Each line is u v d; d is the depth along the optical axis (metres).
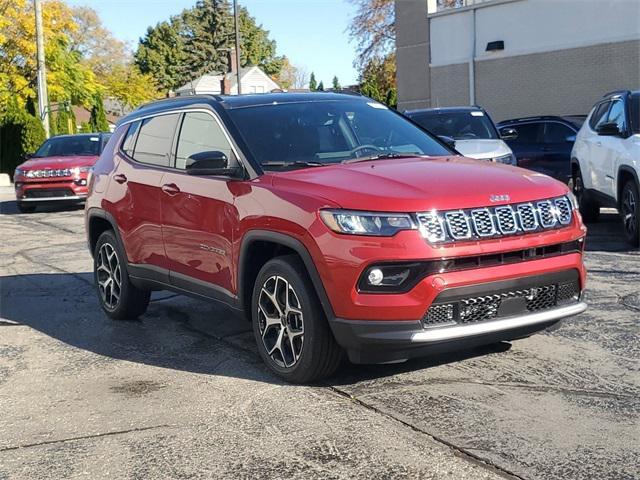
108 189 6.86
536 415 4.18
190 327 6.57
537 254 4.62
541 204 4.66
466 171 4.93
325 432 4.11
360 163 5.22
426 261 4.30
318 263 4.52
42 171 16.78
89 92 48.16
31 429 4.40
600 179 10.23
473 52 24.81
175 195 5.87
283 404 4.57
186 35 85.31
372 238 4.35
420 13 26.50
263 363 5.42
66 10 45.16
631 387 4.55
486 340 4.59
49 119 35.22
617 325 5.89
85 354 5.90
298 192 4.78
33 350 6.09
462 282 4.35
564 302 4.82
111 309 6.94
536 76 23.20
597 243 9.71
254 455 3.88
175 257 5.97
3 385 5.23
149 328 6.60
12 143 32.78
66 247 11.70
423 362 5.18
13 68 40.72
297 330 4.81
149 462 3.87
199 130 5.91
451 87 25.81
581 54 21.95
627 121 9.53
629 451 3.70
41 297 8.12
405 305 4.30
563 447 3.77
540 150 15.23
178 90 73.38
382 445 3.91
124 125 7.11
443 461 3.69
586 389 4.55
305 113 5.83
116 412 4.60
